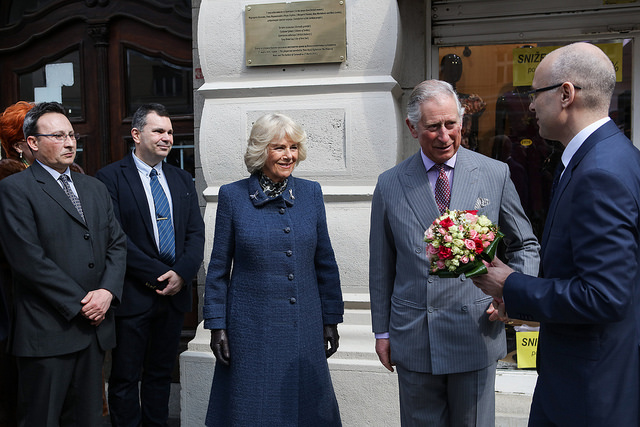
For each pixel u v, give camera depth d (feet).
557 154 12.37
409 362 7.50
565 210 5.45
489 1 12.16
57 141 8.71
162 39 14.57
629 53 11.85
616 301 4.86
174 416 12.47
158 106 10.68
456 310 7.30
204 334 11.66
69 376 8.65
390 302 8.00
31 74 15.38
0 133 9.97
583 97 5.43
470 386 7.42
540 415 5.85
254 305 8.25
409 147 12.65
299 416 8.21
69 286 8.41
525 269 7.43
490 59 12.43
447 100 7.10
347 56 11.16
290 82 11.35
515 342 12.27
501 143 12.56
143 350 10.46
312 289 8.59
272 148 8.34
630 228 4.97
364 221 11.10
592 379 5.26
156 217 10.50
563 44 12.15
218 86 11.66
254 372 8.12
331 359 10.81
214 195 11.68
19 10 15.44
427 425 7.64
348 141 11.14
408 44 12.51
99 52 14.76
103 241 9.15
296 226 8.46
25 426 8.43
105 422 12.15
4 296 8.74
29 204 8.47
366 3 11.01
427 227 7.43
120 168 10.53
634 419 5.23
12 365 9.08
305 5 11.19
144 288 10.27
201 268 13.99
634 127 11.94
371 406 10.65
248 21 11.43
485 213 7.38
